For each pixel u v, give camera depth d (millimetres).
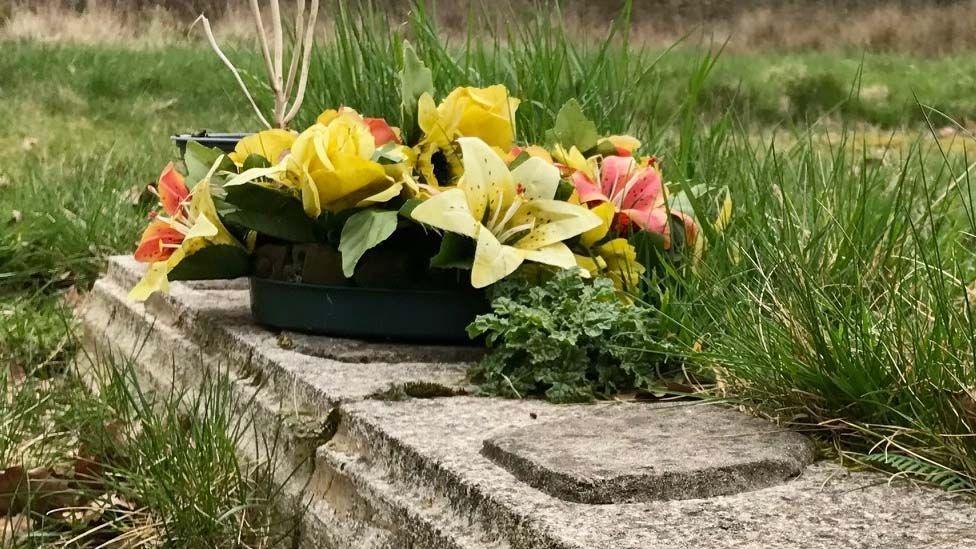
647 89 2326
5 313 2258
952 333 1421
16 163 3359
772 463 1342
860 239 1609
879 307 1565
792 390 1462
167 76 5672
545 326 1543
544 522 1252
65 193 2760
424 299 1647
